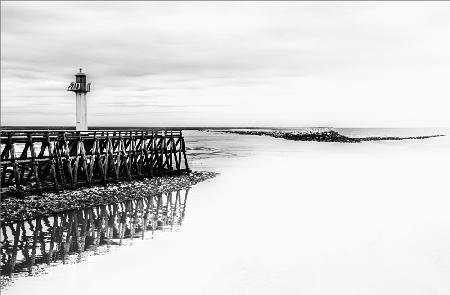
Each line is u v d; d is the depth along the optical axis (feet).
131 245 47.47
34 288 35.45
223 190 86.33
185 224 57.11
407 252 42.68
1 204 62.39
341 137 347.97
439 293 33.17
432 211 62.44
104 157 88.74
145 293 34.55
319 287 34.73
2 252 44.50
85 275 38.32
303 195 79.61
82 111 106.11
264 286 35.24
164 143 104.58
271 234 51.34
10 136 65.31
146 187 85.61
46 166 81.51
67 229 53.88
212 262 41.32
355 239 47.88
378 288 34.24
